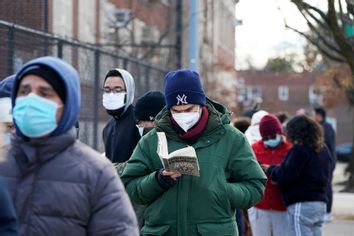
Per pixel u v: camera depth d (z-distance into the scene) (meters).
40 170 3.83
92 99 12.54
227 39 50.41
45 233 3.76
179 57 19.52
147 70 16.22
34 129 3.81
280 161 9.13
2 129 3.92
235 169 5.74
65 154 3.86
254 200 5.73
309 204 8.60
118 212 3.85
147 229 5.79
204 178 5.57
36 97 3.81
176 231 5.60
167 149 5.50
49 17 13.48
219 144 5.72
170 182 5.48
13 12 11.70
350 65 14.61
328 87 32.91
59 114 3.88
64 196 3.78
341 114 65.50
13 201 3.80
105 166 3.90
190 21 18.56
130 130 7.29
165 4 22.48
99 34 20.73
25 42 10.20
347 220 15.81
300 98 78.62
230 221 5.66
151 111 7.04
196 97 5.66
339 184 26.73
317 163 8.59
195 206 5.56
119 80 7.34
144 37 23.50
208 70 36.16
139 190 5.68
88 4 19.83
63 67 3.89
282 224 8.98
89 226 3.85
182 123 5.68
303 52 31.98
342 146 54.34
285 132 9.85
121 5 22.02
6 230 3.37
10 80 5.11
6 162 3.88
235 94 43.72
